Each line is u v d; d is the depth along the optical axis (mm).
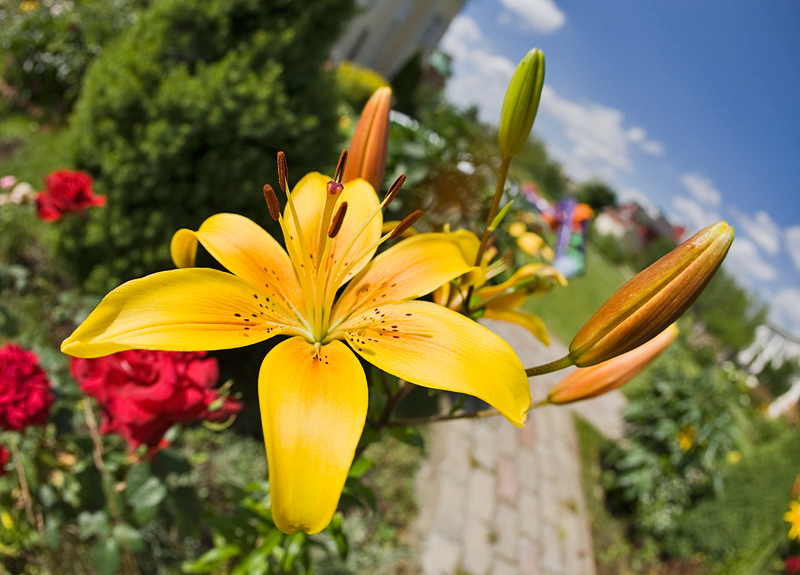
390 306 967
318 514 639
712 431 5414
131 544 1774
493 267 1163
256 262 990
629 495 5457
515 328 7461
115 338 747
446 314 923
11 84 6691
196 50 3543
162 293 822
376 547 3404
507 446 5227
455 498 4258
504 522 4367
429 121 5508
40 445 1874
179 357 1382
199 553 2566
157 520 2041
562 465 5598
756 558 4824
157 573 2295
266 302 937
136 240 3637
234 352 3463
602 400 7531
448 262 1035
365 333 926
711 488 5605
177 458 1755
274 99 3510
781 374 18453
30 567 1841
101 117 3559
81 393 1840
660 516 5328
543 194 17047
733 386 5797
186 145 3461
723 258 793
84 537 2018
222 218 1035
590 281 13047
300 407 717
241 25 3564
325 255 983
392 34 19172
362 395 764
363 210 1098
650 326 820
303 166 3758
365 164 1148
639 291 812
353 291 1021
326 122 3846
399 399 1141
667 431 5363
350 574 2988
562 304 9648
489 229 1006
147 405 1344
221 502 2977
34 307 3547
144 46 3566
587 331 854
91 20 6895
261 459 3393
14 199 3387
